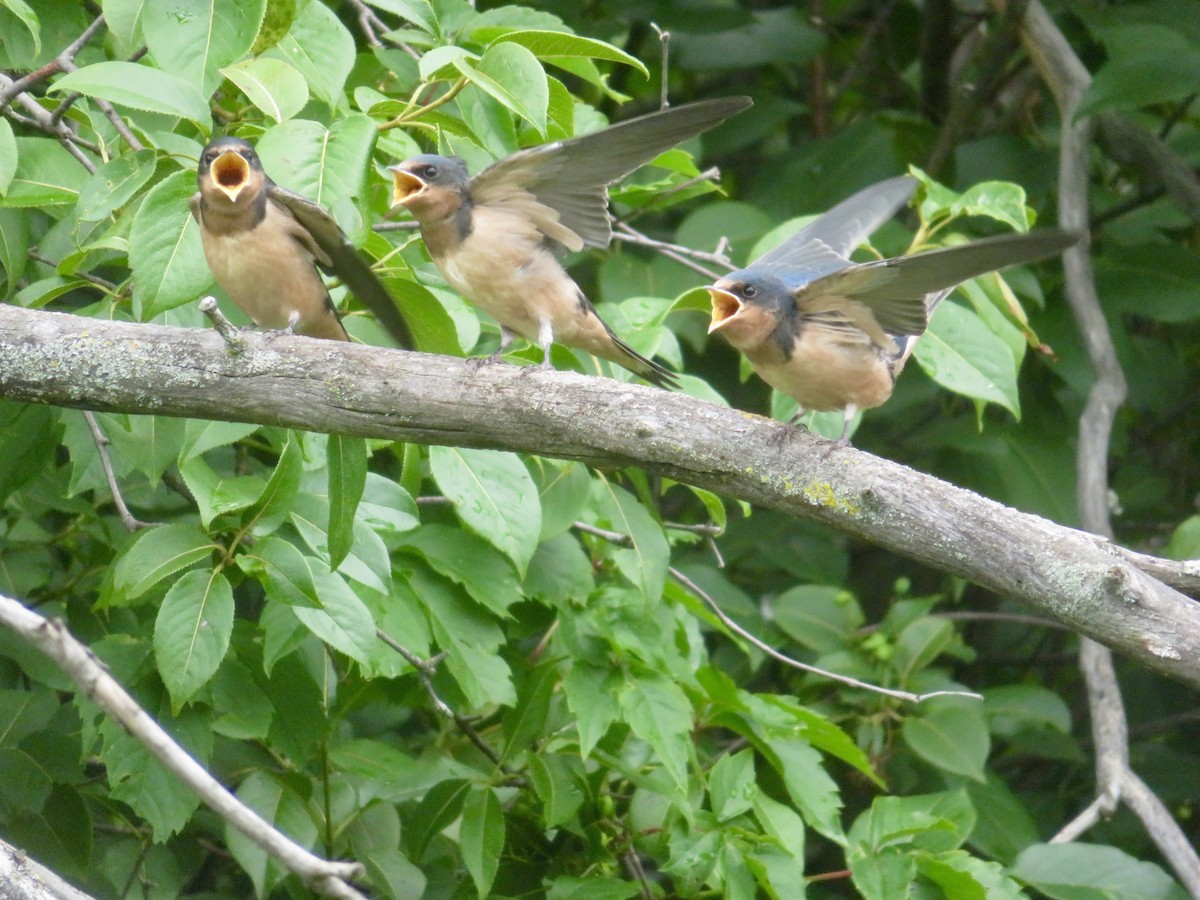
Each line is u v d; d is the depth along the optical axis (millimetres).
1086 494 13133
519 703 9797
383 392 7309
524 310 9180
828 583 15102
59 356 7438
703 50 16609
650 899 9992
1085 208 14438
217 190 8469
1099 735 12008
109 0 8523
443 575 9758
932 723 12961
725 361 15883
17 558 10188
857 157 16172
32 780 9312
